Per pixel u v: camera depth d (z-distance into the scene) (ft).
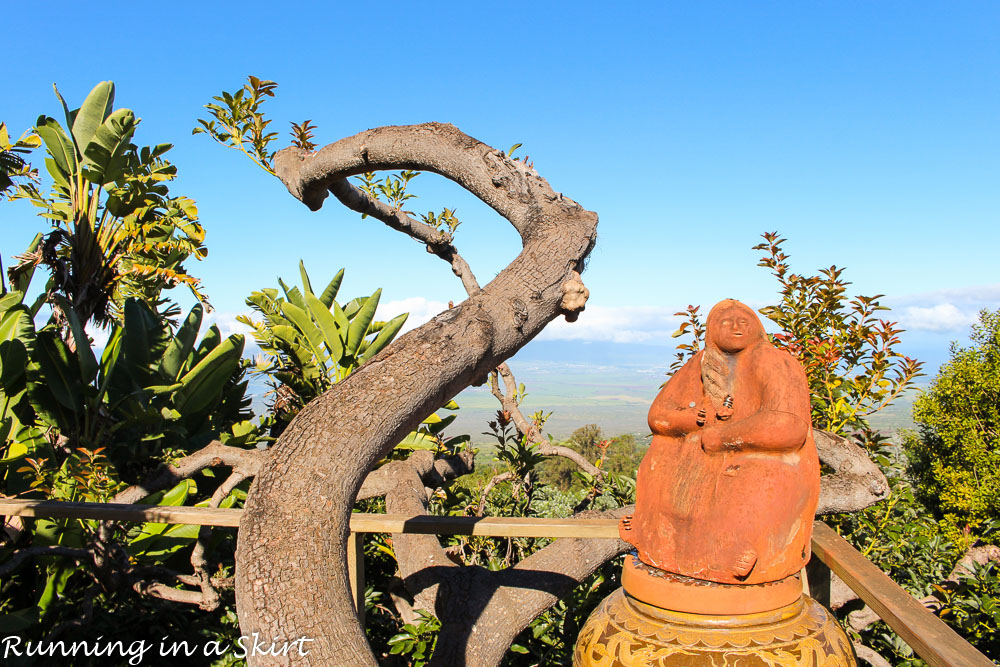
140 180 26.04
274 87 9.88
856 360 15.01
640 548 7.54
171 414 23.07
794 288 15.85
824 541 9.42
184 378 23.20
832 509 12.33
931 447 62.08
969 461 56.54
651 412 8.07
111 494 16.69
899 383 14.19
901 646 15.72
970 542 20.67
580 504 19.22
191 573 19.76
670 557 7.21
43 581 18.37
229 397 28.17
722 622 6.88
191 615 17.06
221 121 10.01
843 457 12.44
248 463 17.16
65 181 26.32
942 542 18.17
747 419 7.18
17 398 22.71
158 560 18.53
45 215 25.50
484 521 9.98
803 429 6.98
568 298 7.00
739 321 7.59
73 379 22.08
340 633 5.49
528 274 6.85
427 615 12.69
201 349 28.68
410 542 13.89
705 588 6.96
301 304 29.04
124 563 15.07
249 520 5.73
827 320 15.34
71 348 23.89
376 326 25.84
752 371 7.45
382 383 6.09
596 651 7.33
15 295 25.68
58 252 25.84
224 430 26.86
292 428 6.05
